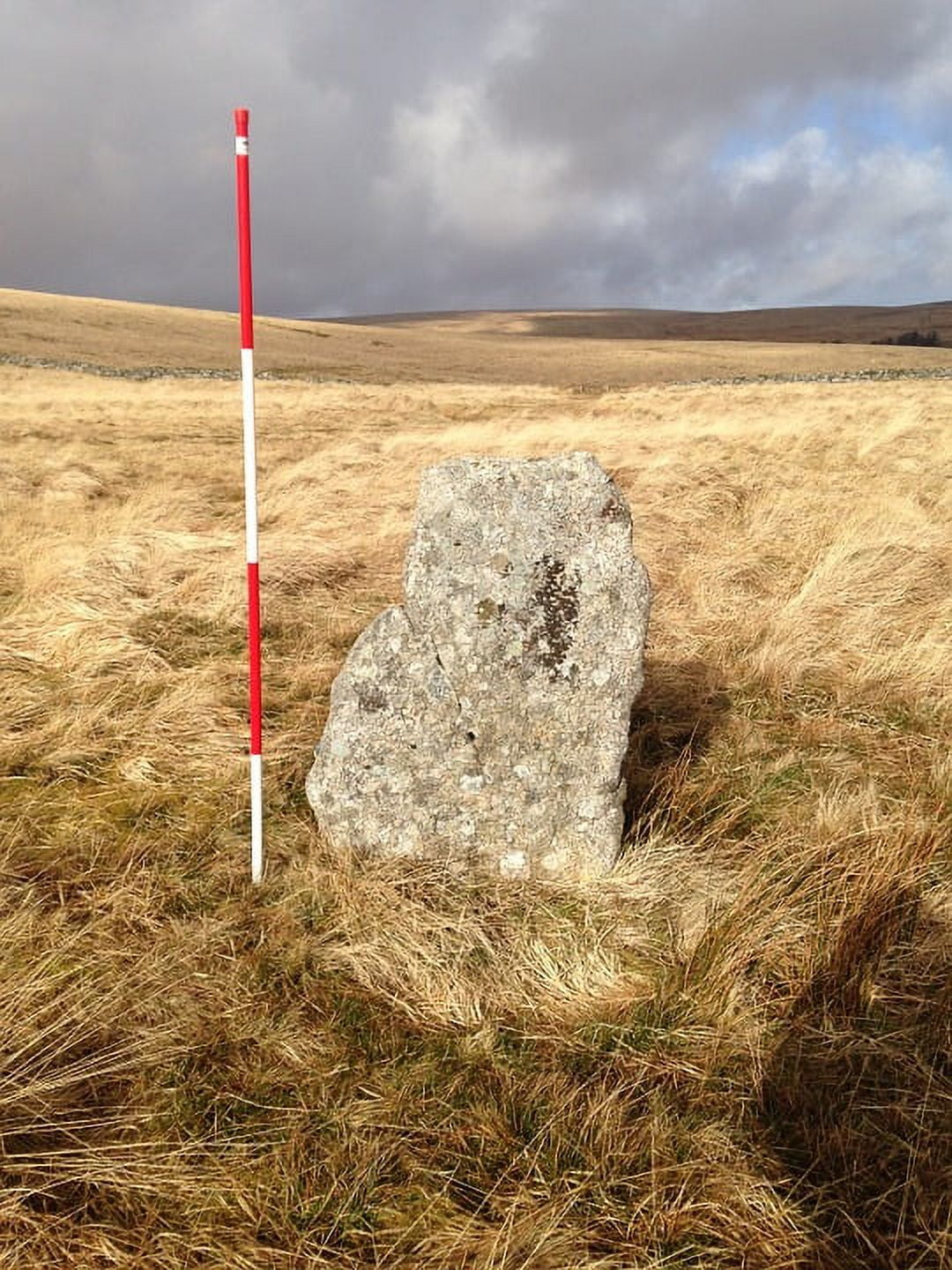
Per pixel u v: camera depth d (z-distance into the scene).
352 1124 2.11
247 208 2.60
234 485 8.93
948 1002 2.33
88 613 4.63
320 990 2.44
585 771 2.82
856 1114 2.12
